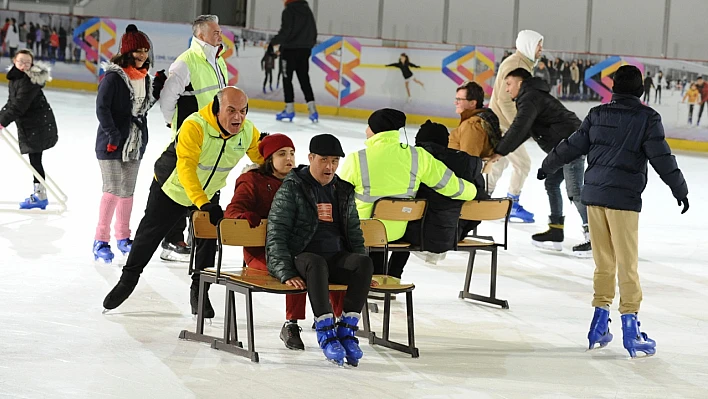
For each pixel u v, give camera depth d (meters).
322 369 7.43
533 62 14.62
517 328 9.09
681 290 11.14
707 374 7.88
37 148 13.48
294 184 7.74
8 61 32.75
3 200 14.50
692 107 26.75
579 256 12.88
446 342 8.47
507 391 7.14
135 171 11.20
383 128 9.15
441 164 9.20
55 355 7.50
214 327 8.58
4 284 9.68
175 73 10.27
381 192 9.07
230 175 17.92
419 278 11.09
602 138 8.16
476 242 10.01
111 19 31.80
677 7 33.72
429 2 36.62
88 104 28.17
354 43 29.89
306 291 7.53
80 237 12.24
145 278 10.34
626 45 34.53
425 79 29.33
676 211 17.20
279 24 37.91
